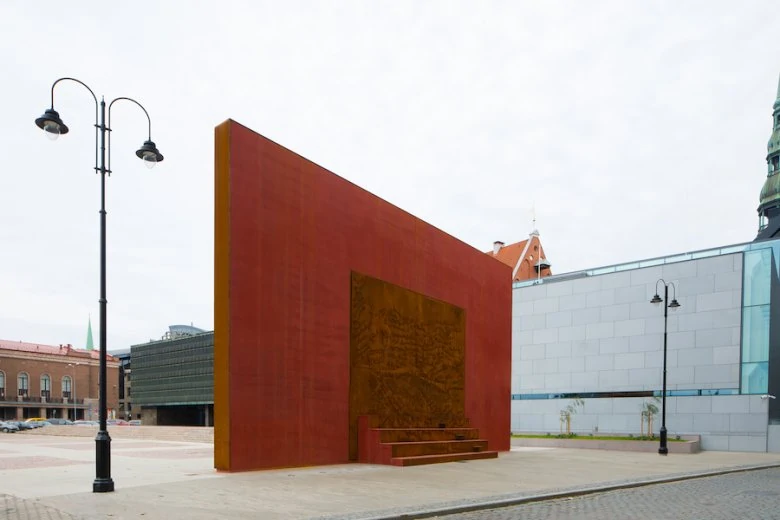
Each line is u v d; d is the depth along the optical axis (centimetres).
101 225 1180
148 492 1107
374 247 2027
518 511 1040
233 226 1494
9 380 8644
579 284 4172
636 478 1608
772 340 3269
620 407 3866
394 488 1241
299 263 1697
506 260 7662
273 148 1641
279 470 1530
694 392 3538
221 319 1474
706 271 3584
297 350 1661
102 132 1205
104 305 1155
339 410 1802
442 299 2420
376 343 1995
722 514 1015
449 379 2420
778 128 6956
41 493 1092
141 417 9850
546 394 4244
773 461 2438
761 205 7138
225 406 1452
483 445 2325
